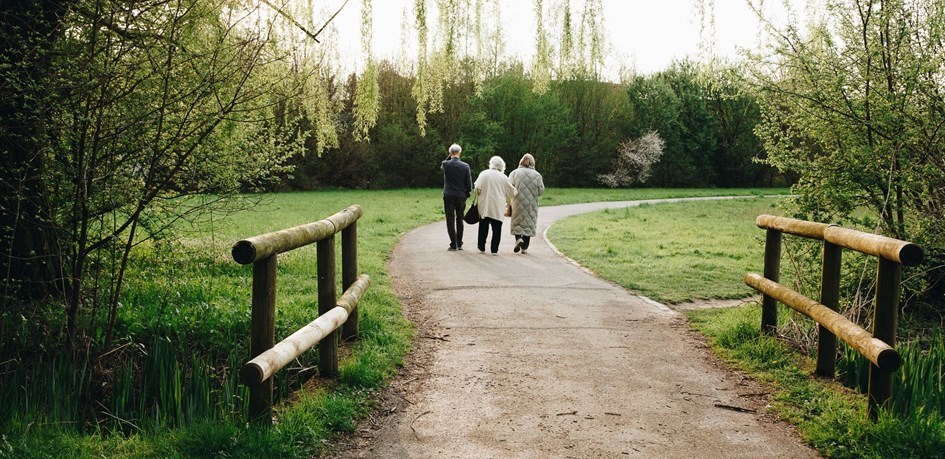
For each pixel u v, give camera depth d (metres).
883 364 3.79
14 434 3.83
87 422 4.22
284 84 5.59
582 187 50.22
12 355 5.09
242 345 5.78
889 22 6.68
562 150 47.03
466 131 42.28
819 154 7.51
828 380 4.90
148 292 6.75
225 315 6.27
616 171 49.72
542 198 33.19
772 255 5.96
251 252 3.47
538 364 5.39
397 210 23.20
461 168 12.25
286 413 4.02
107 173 4.88
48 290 5.97
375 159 41.06
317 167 38.91
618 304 7.78
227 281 8.04
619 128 50.41
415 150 41.56
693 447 3.82
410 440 3.88
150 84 4.61
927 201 7.04
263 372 3.46
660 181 53.00
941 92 6.66
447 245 13.28
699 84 6.53
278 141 7.03
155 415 4.27
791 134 7.50
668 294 8.43
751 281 6.23
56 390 4.41
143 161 5.02
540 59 6.09
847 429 3.93
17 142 4.93
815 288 6.88
